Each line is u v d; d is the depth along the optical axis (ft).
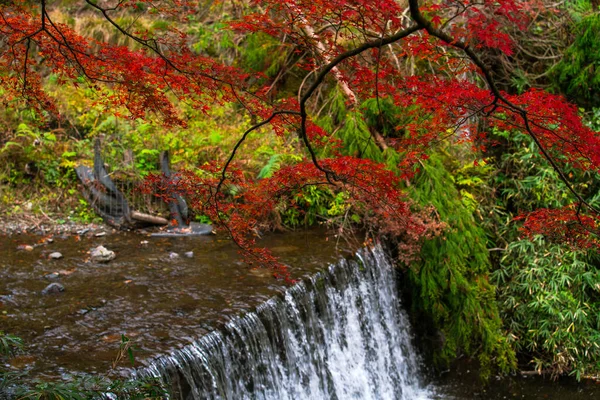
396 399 20.45
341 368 18.51
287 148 25.53
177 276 17.99
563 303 22.24
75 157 24.80
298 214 23.09
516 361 21.47
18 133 24.16
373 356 20.15
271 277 17.85
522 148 25.17
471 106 10.23
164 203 23.90
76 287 16.99
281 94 27.91
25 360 12.57
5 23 11.23
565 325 22.04
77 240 21.35
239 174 12.38
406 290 22.33
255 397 15.07
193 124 26.43
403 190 20.98
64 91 26.53
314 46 10.73
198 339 13.85
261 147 25.18
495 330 21.42
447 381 21.91
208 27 29.96
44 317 14.92
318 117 26.35
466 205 23.06
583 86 27.53
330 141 12.55
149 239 21.83
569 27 28.68
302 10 10.01
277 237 22.00
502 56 27.68
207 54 29.53
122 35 28.66
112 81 11.52
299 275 18.10
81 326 14.44
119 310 15.43
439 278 20.56
